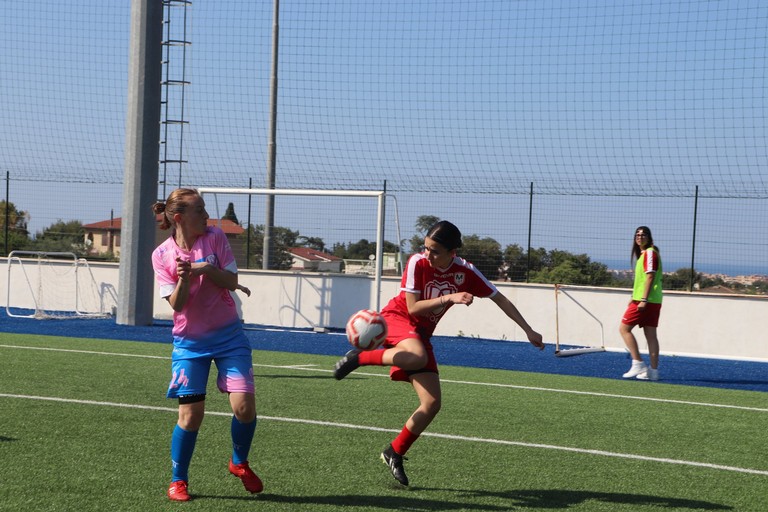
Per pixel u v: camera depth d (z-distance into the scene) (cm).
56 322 1880
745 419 919
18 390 927
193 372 530
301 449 681
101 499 521
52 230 2409
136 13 1798
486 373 1264
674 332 1741
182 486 530
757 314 1689
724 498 581
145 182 1823
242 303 2042
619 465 670
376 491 566
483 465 653
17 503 507
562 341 1820
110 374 1073
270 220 2127
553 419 870
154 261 538
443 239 579
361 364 589
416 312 580
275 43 2673
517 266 1925
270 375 1117
